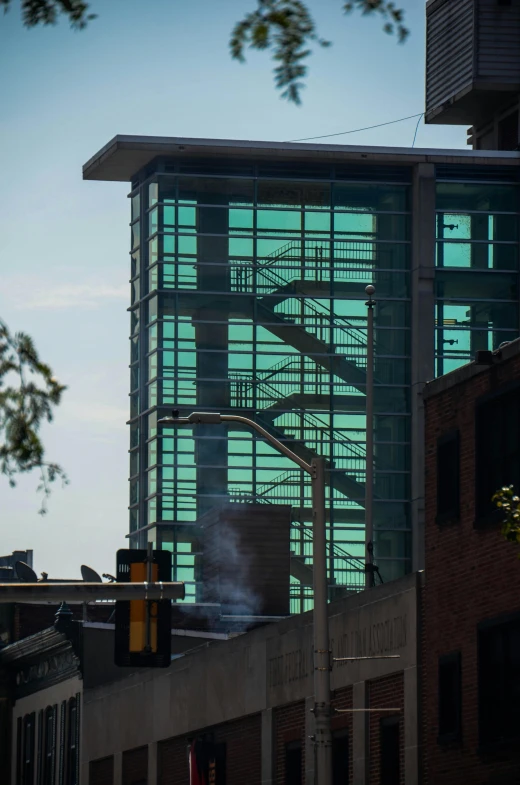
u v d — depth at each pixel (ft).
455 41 412.77
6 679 290.35
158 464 377.09
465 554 153.79
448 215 389.60
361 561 374.22
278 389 383.45
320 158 388.37
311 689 179.01
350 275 389.60
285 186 392.27
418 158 388.98
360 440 382.01
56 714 268.82
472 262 389.39
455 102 411.95
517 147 403.75
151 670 228.63
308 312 387.34
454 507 156.87
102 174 401.49
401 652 162.81
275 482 378.94
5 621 301.43
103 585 122.31
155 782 224.12
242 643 199.41
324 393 384.47
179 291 385.91
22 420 80.59
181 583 124.06
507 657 146.00
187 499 376.68
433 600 158.61
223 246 388.78
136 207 402.93
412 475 379.14
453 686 155.12
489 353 151.33
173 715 219.41
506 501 123.44
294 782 184.96
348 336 387.34
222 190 391.04
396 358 386.52
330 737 134.51
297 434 380.99
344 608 175.52
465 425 156.15
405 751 160.45
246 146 386.93
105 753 244.01
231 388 382.42
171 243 387.96
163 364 382.01
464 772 150.51
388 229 392.47
